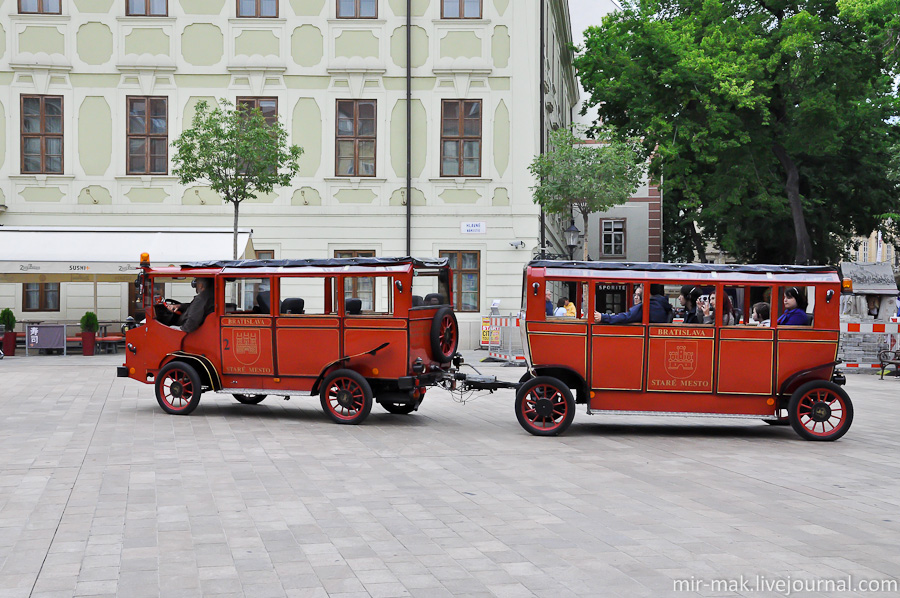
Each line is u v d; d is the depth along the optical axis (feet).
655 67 97.96
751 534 21.33
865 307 86.79
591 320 38.58
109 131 88.58
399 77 89.35
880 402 52.60
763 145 101.45
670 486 27.17
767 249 135.44
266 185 75.46
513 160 89.25
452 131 89.71
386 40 89.40
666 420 44.47
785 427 42.24
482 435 37.73
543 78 92.27
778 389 38.01
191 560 18.75
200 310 42.65
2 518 22.20
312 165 89.25
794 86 98.68
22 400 47.21
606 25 104.88
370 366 40.83
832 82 96.73
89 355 80.74
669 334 38.27
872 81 99.50
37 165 88.58
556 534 21.15
